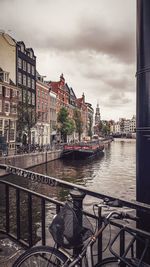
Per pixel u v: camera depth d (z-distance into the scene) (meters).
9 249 3.17
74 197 2.10
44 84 50.91
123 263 1.78
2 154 26.97
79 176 27.19
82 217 2.05
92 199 12.96
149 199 2.32
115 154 56.94
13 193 16.52
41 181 2.61
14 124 37.41
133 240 1.90
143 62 2.35
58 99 63.81
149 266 1.70
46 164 33.56
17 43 40.72
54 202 2.68
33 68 45.50
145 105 2.34
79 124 75.44
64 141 63.50
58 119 57.38
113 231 6.22
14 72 38.72
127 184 23.11
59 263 1.99
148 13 2.31
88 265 1.88
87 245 1.90
